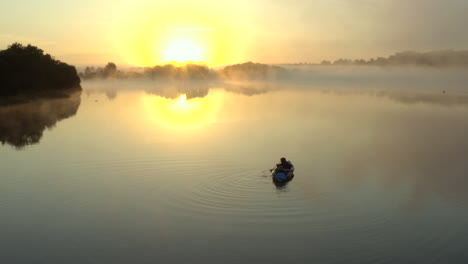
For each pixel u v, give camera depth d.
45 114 56.81
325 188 22.20
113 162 27.61
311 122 46.81
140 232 17.20
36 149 32.25
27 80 80.56
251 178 23.88
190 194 21.28
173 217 18.61
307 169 26.03
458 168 26.53
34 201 20.73
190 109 62.22
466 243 16.08
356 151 31.30
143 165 26.80
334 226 17.61
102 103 75.50
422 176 24.70
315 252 15.39
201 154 29.55
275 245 15.96
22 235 17.08
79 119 50.88
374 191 21.91
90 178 24.27
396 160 28.66
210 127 42.81
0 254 15.48
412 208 19.61
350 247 15.77
